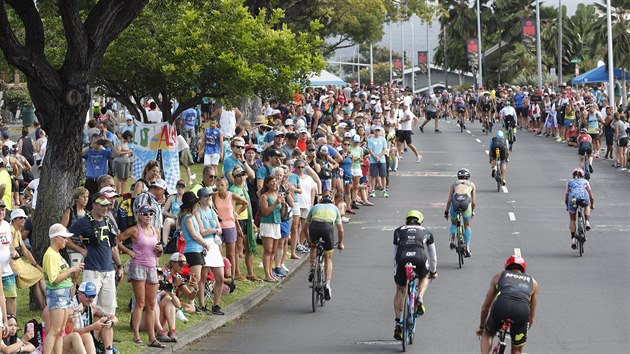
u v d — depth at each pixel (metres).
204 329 28.88
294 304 33.38
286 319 31.09
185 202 29.83
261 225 36.22
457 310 31.78
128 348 25.81
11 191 37.34
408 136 75.81
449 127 105.81
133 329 26.59
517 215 52.22
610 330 28.81
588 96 88.50
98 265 25.12
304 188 41.44
